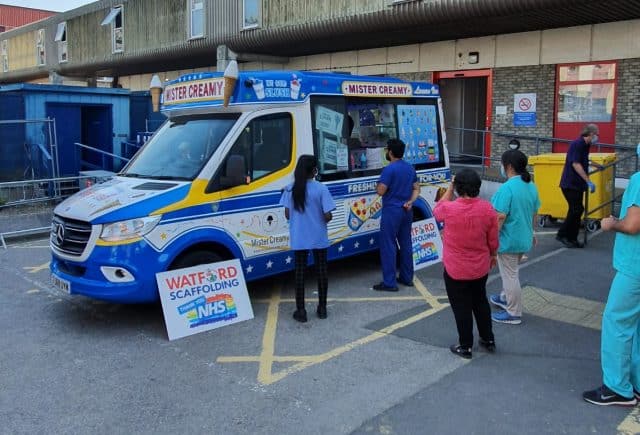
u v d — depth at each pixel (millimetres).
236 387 4680
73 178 11555
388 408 4305
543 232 10297
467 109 17828
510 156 5848
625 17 12461
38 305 6848
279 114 6773
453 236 5059
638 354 4363
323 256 6254
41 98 14375
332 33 16094
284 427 4059
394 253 7234
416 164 8555
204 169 6152
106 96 15484
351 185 7543
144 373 4957
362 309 6602
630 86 12703
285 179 6777
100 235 5660
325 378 4828
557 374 4852
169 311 5746
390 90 8203
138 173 6703
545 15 12445
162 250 5777
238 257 6387
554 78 13953
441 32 15023
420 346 5480
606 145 12414
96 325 6164
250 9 18641
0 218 11711
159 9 22828
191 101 6914
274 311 6574
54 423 4133
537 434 3926
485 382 4711
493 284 7316
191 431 4020
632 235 4109
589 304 6570
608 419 4113
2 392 4605
